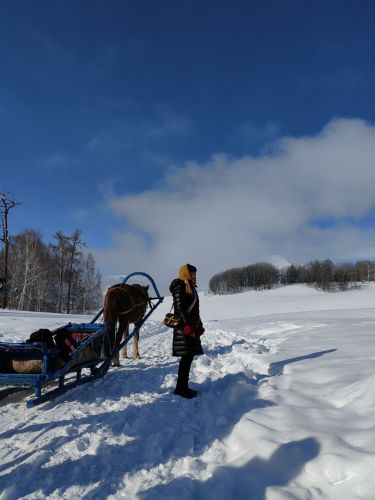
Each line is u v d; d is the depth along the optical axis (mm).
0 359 5250
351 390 4535
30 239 50844
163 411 5102
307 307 59656
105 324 6938
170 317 5910
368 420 3760
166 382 6699
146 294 9117
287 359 7312
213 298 92062
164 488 3141
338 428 3732
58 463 3633
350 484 2811
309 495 2820
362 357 6445
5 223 31359
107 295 7574
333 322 13625
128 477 3369
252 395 5441
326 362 6469
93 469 3508
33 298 51969
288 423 3996
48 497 3078
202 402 5434
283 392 5172
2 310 27797
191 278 5969
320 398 4734
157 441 4070
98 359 6684
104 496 3092
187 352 5742
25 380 5012
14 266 44250
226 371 7289
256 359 7691
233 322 20719
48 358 5219
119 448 3961
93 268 66812
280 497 2811
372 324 11688
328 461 3059
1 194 30750
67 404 5488
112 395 5941
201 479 3271
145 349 11445
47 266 54562
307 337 10133
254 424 4047
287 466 3205
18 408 5375
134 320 8711
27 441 4168
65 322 19297
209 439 4109
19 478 3357
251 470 3258
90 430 4449
